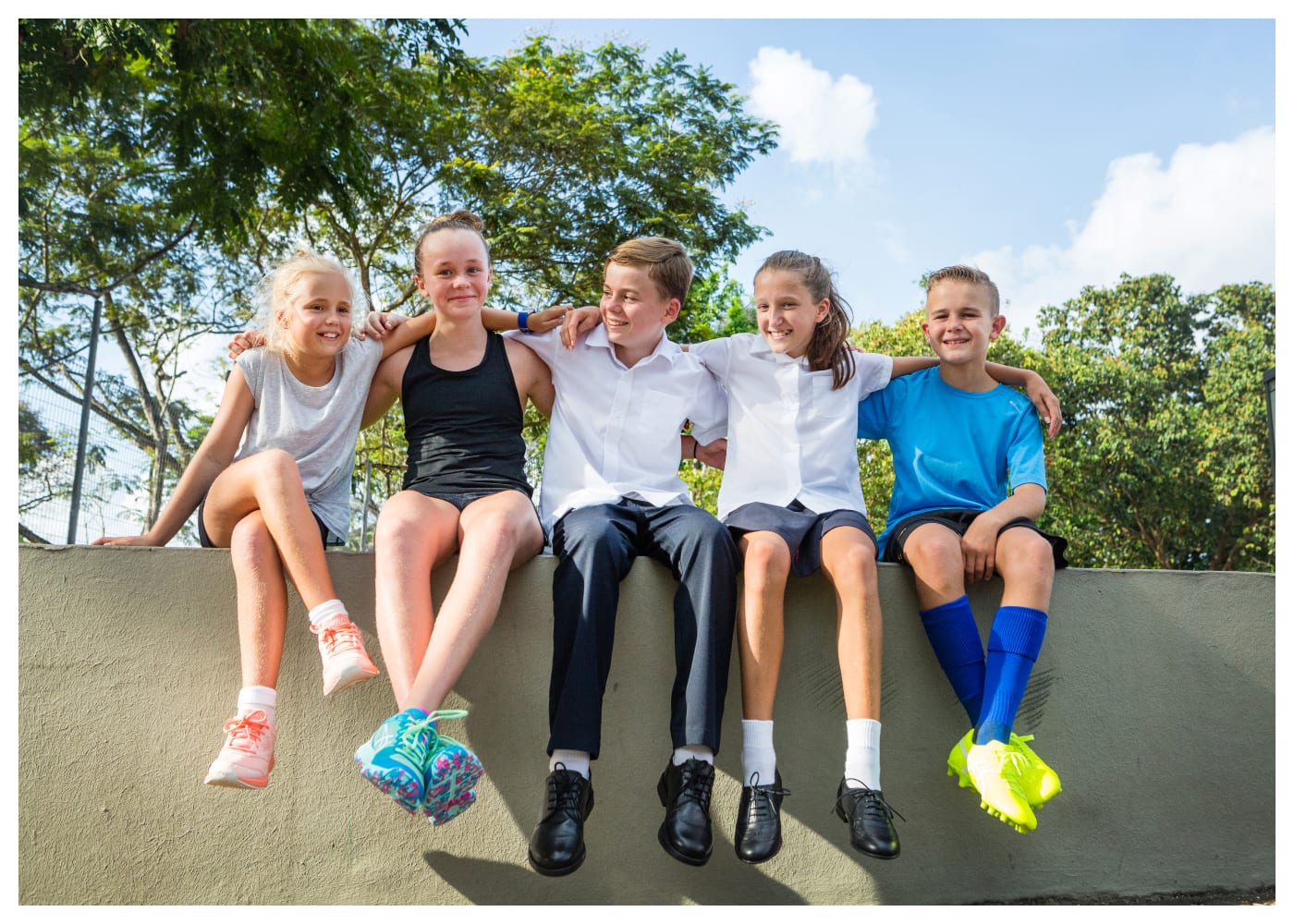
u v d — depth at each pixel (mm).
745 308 13234
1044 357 15258
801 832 1973
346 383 2195
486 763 1927
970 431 2316
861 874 1974
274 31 6805
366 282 11094
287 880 1873
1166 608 2150
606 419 2248
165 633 1923
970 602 2100
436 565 1954
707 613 1831
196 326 12742
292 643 1930
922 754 2033
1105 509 14789
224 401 2158
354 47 9508
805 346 2299
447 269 2199
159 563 1940
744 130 12445
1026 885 2014
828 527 1994
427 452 2152
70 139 10391
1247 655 2158
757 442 2244
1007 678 1886
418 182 11312
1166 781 2088
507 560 1810
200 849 1872
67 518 5199
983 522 2062
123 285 11391
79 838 1855
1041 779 1813
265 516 1856
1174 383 16203
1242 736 2127
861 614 1877
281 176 7277
